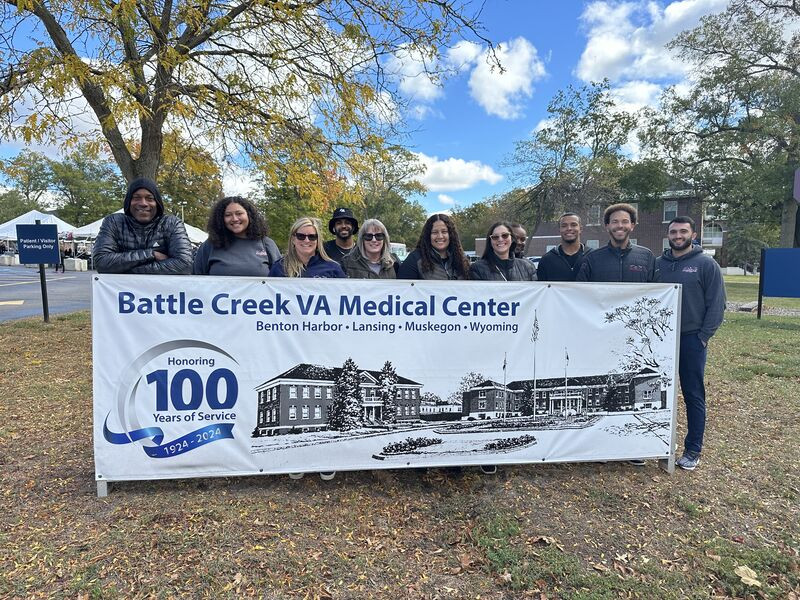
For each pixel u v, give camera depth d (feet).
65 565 7.89
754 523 9.71
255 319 10.28
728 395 17.95
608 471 11.91
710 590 7.82
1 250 133.28
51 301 45.01
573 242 14.65
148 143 22.63
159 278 9.90
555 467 12.07
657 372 11.75
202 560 8.11
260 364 10.36
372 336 10.66
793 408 16.48
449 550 8.73
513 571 8.11
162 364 10.03
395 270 13.82
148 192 11.40
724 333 31.07
